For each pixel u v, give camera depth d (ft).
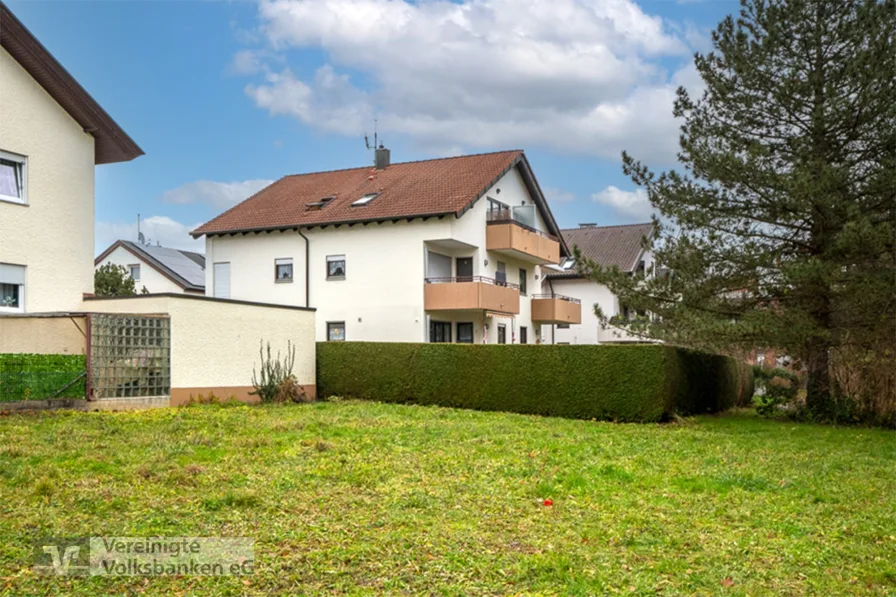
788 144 67.36
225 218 117.39
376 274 105.19
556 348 72.49
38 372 55.52
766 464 42.70
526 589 20.62
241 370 73.77
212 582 20.20
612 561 23.21
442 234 101.35
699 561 23.68
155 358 64.28
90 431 44.55
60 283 70.33
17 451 35.81
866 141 64.39
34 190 68.33
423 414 66.95
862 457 46.65
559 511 29.27
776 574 22.76
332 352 83.66
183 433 45.98
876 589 21.76
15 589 19.17
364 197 111.96
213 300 70.49
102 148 77.71
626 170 71.31
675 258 68.28
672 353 69.82
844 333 64.44
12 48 66.18
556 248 130.41
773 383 78.43
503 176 115.75
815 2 64.69
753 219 67.67
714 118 70.90
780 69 66.64
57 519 25.14
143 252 160.04
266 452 39.83
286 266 111.65
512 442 48.49
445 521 27.09
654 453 45.96
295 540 23.91
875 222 62.64
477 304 99.14
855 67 61.31
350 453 40.60
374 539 24.31
